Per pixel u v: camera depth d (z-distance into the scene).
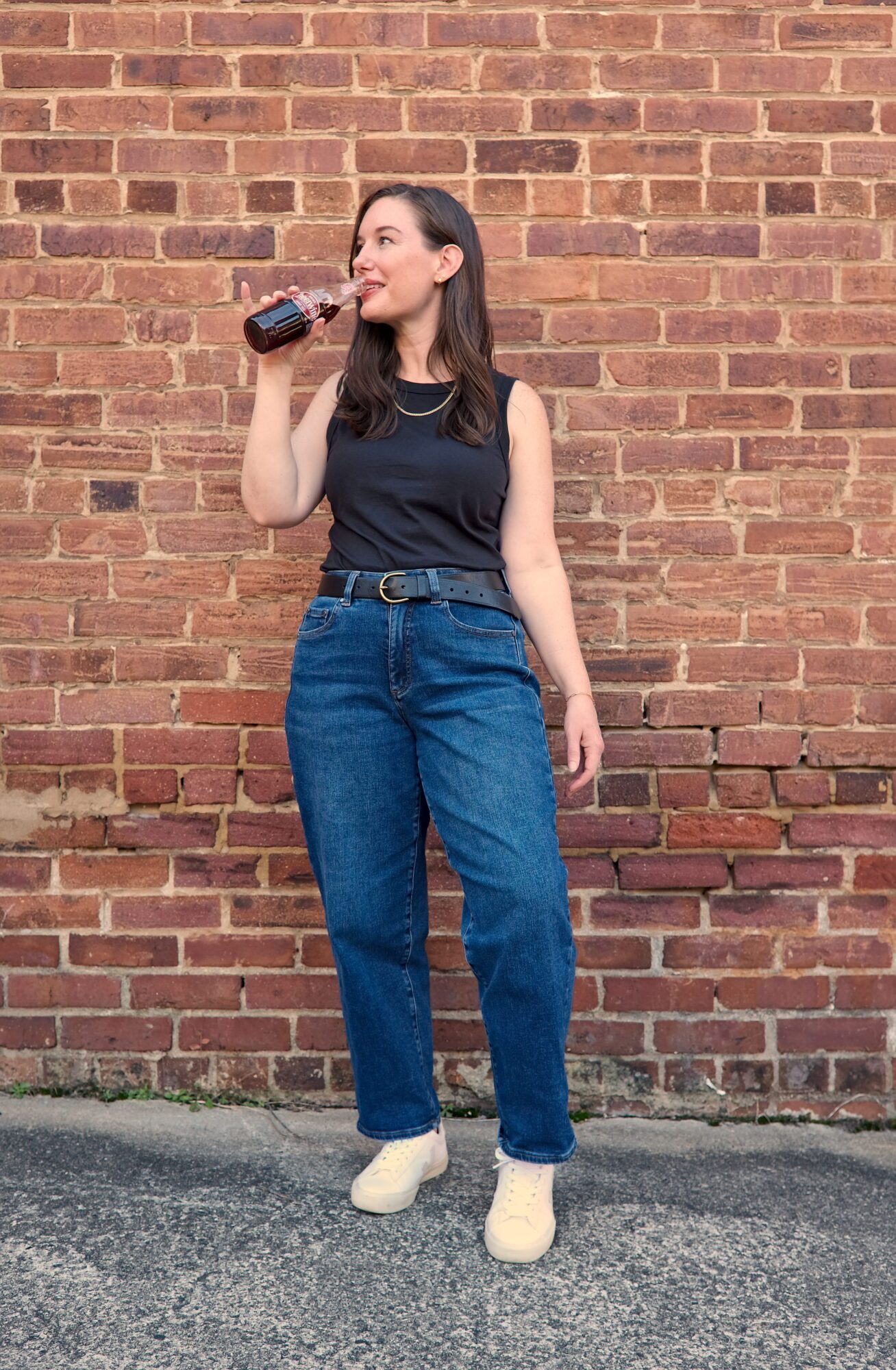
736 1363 1.58
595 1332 1.64
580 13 2.39
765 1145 2.28
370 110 2.39
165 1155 2.17
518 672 1.89
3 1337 1.61
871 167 2.41
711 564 2.41
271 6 2.39
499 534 1.99
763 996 2.41
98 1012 2.42
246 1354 1.58
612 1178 2.12
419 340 1.98
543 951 1.78
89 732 2.41
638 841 2.41
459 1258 1.82
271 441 1.92
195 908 2.42
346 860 1.89
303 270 2.41
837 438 2.41
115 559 2.41
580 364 2.41
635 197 2.40
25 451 2.40
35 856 2.42
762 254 2.41
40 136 2.40
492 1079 2.38
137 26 2.40
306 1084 2.41
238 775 2.41
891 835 2.41
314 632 1.91
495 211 2.40
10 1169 2.09
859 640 2.41
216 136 2.40
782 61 2.40
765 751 2.40
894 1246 1.89
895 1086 2.40
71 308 2.40
